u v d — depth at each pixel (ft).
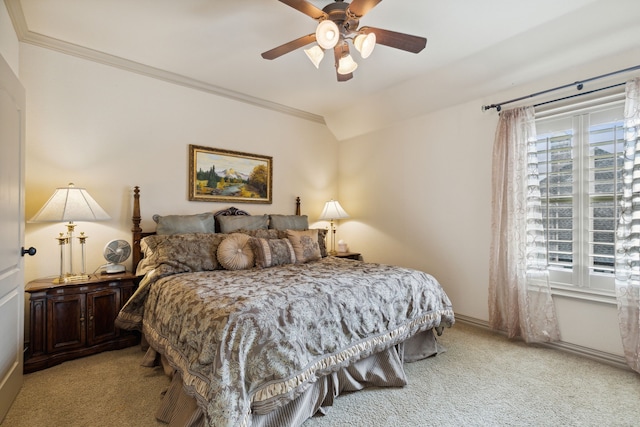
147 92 10.10
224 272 8.43
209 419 4.23
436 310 8.01
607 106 7.93
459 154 11.05
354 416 5.70
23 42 8.03
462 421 5.57
